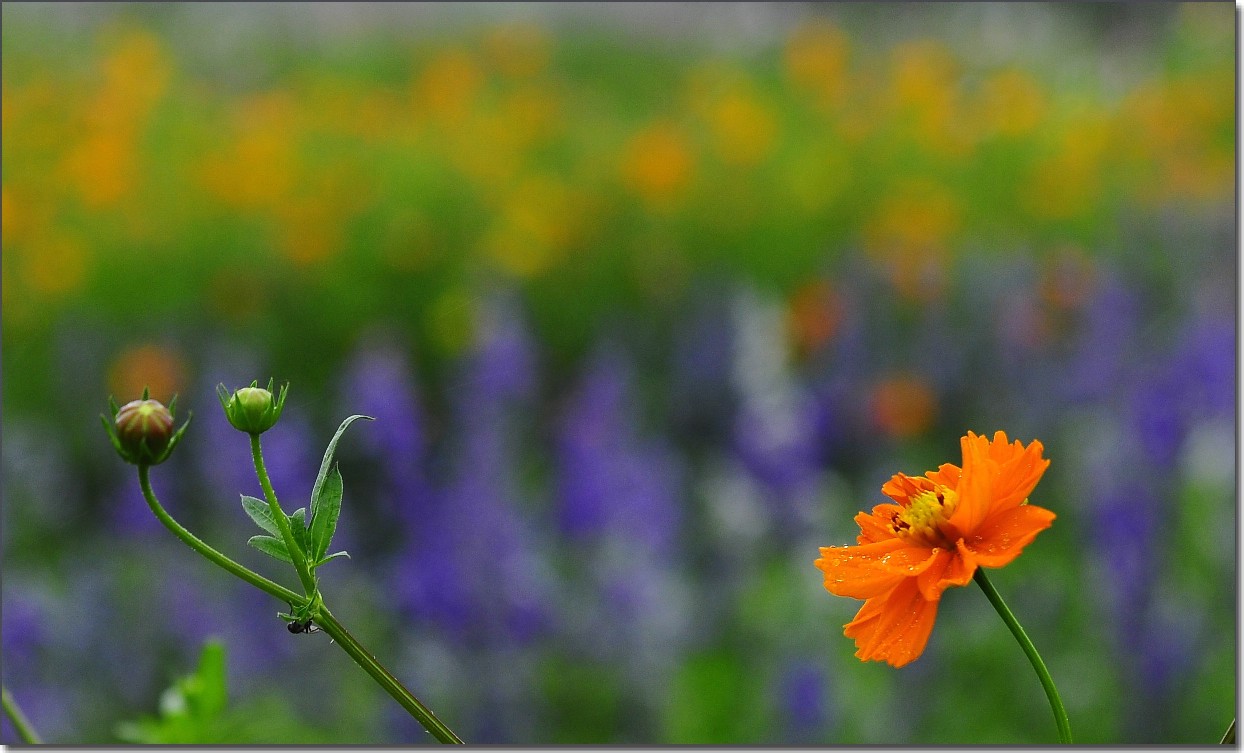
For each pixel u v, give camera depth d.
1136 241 3.26
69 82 4.27
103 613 2.24
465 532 2.06
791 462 2.37
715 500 2.37
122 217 3.47
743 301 2.72
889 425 2.61
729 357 2.80
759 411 2.47
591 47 4.94
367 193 3.52
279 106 3.89
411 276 3.28
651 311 3.18
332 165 3.75
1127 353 2.62
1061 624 2.26
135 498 2.41
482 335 2.44
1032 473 1.06
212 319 3.24
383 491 2.47
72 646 2.20
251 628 2.19
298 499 2.33
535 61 4.25
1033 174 3.72
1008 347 2.82
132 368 2.80
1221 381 2.32
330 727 2.08
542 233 3.28
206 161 3.56
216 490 2.34
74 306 3.24
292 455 2.34
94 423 2.90
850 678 2.15
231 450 2.31
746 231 3.57
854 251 3.31
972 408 2.86
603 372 2.35
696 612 2.26
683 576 2.33
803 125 4.18
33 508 2.65
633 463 2.21
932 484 1.07
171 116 4.11
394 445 2.25
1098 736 2.03
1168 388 2.30
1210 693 2.07
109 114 3.74
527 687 2.03
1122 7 5.00
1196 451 2.30
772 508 2.37
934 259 3.04
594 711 2.05
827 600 2.21
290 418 2.56
